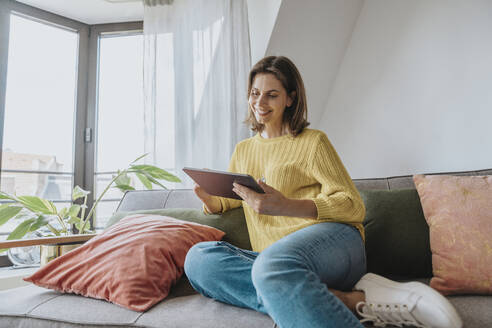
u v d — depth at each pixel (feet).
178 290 3.51
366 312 2.73
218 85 6.97
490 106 5.02
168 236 3.74
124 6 7.65
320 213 3.08
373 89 6.62
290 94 3.87
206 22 7.12
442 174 4.23
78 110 7.93
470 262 3.09
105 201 7.88
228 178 3.02
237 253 3.20
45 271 3.53
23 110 7.25
